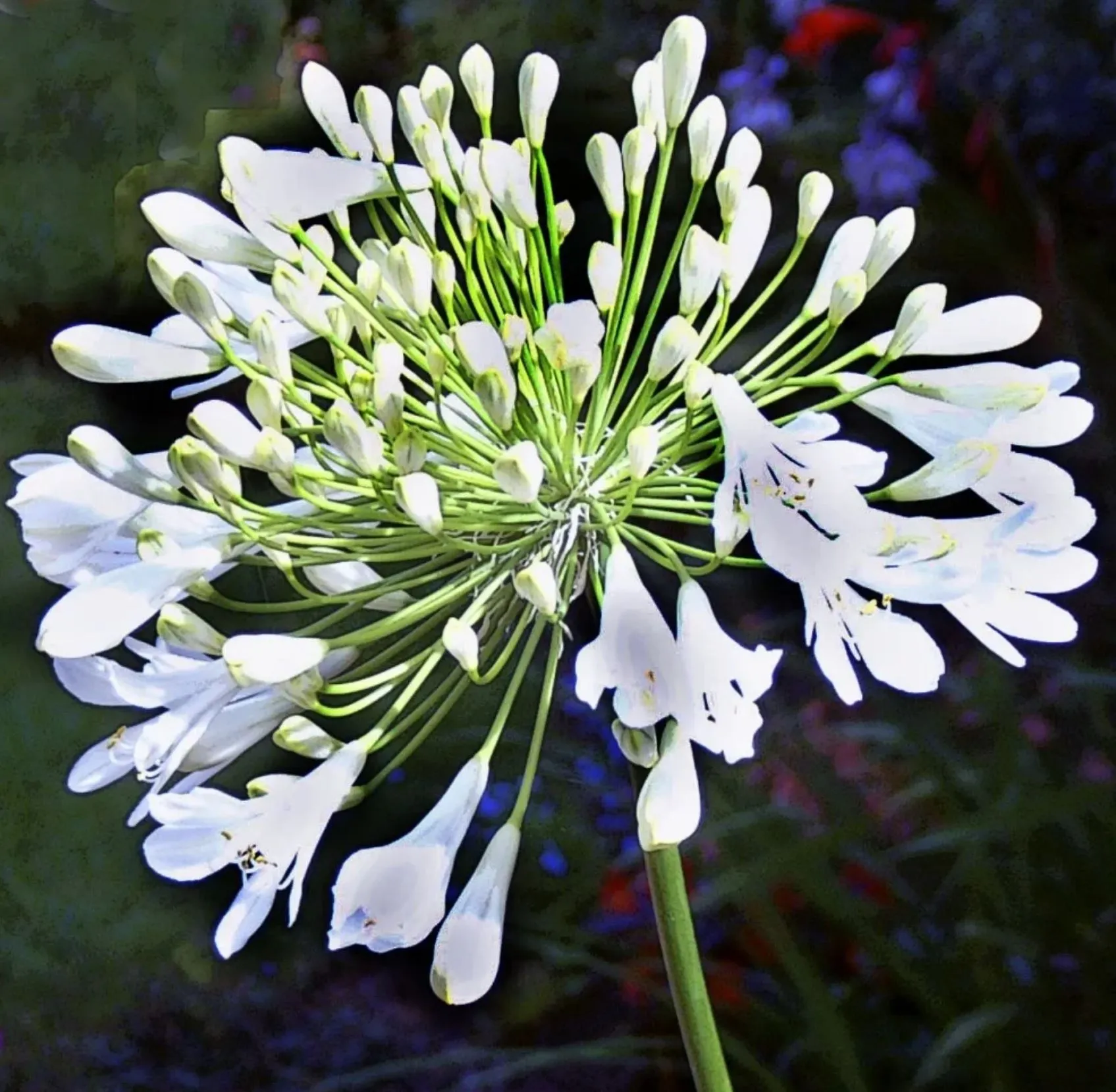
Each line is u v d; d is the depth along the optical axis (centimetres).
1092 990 55
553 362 33
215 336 33
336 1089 71
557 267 35
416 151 36
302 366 35
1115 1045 54
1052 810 57
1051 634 34
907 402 35
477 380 32
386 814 78
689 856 67
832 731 67
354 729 79
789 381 35
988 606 34
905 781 66
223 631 80
